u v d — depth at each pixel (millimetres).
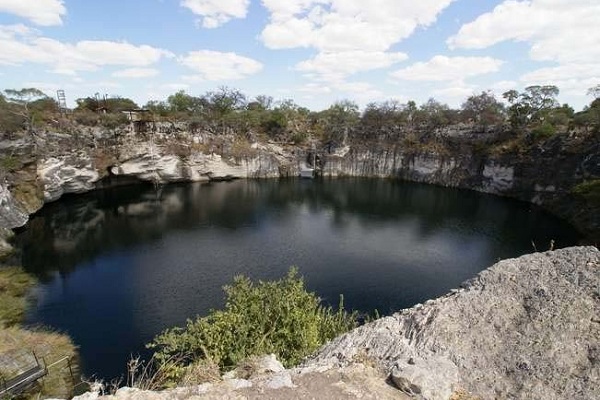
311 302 18500
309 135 107562
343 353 10922
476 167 87250
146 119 83312
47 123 67688
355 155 102875
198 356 15250
